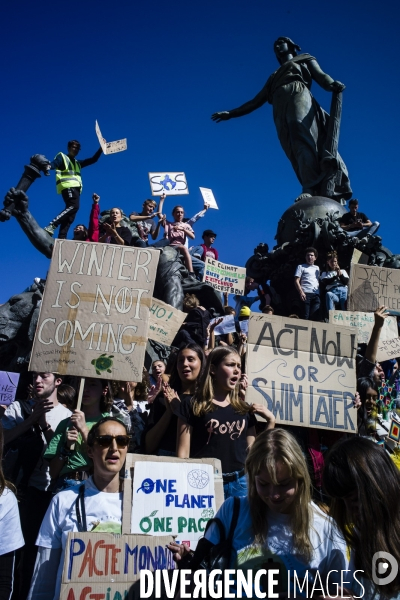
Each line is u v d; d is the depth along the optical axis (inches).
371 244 693.3
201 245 738.2
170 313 345.4
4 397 307.0
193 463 201.0
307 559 143.3
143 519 188.1
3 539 166.7
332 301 608.1
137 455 197.9
